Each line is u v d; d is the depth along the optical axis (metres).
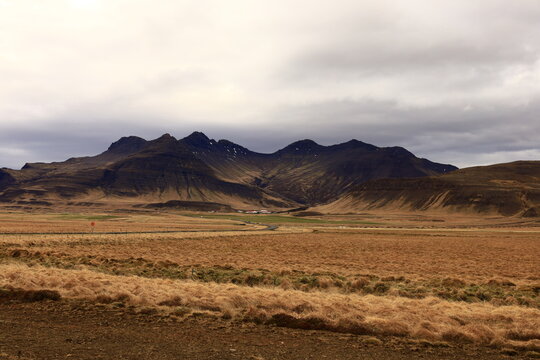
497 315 17.58
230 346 12.89
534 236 115.75
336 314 16.50
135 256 43.56
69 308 16.91
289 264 41.25
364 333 14.88
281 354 12.33
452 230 151.12
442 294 25.53
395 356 12.55
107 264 35.66
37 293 18.30
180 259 42.53
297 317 15.88
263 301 18.36
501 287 29.28
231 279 29.66
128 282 22.84
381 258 50.41
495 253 61.12
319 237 99.31
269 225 173.75
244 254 52.03
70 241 59.22
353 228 157.62
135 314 16.39
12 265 30.05
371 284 28.33
